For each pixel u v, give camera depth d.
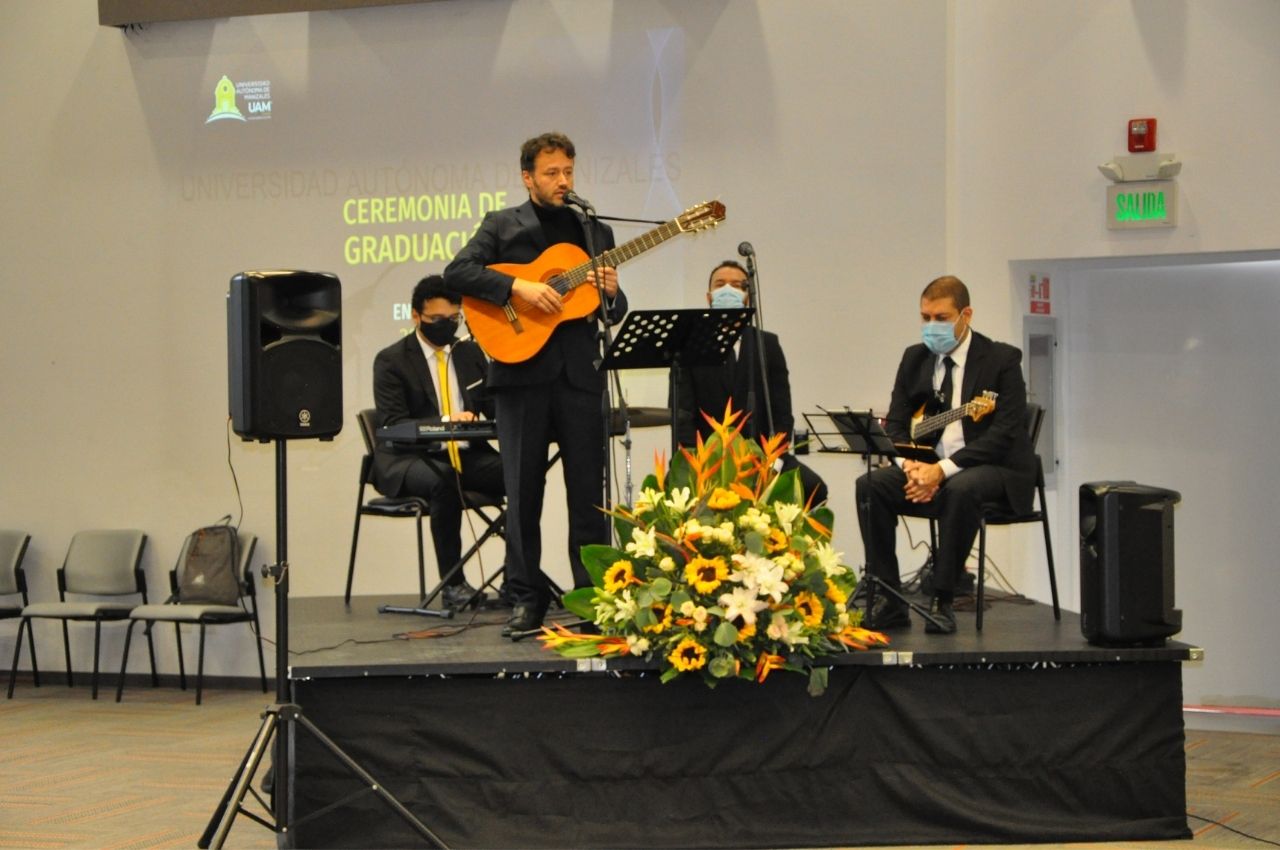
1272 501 6.25
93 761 5.33
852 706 3.90
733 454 3.92
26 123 7.34
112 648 7.31
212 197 7.07
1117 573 3.91
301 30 6.92
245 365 3.49
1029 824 3.90
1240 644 6.30
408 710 3.84
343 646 4.14
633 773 3.86
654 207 6.46
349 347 6.87
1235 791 4.67
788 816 3.89
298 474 6.92
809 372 6.27
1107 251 6.00
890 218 6.17
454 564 5.32
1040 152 6.08
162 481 7.16
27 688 7.19
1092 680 3.94
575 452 4.23
